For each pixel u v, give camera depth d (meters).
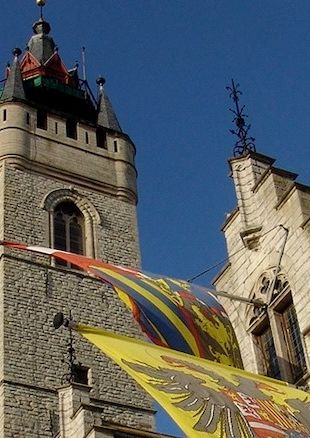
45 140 52.09
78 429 31.64
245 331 32.62
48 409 40.22
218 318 28.56
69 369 42.12
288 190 32.47
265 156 36.34
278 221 32.78
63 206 50.38
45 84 58.56
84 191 51.38
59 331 43.66
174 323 27.06
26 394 40.31
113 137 55.38
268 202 33.69
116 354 21.61
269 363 31.66
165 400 19.88
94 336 22.48
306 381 28.91
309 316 29.70
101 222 50.53
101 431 29.80
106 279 27.83
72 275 46.53
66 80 59.75
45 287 45.22
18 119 51.84
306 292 30.20
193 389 20.80
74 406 32.78
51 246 47.50
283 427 20.91
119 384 43.22
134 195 53.38
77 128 54.25
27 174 49.97
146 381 20.50
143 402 43.16
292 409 22.27
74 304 45.41
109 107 57.81
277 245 32.41
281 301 31.58
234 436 19.56
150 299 27.39
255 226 33.72
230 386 22.02
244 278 33.66
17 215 47.69
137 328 46.31
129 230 51.28
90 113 58.50
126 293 27.19
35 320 43.53
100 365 43.44
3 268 44.75
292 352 30.84
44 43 63.00
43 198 49.44
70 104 58.22
